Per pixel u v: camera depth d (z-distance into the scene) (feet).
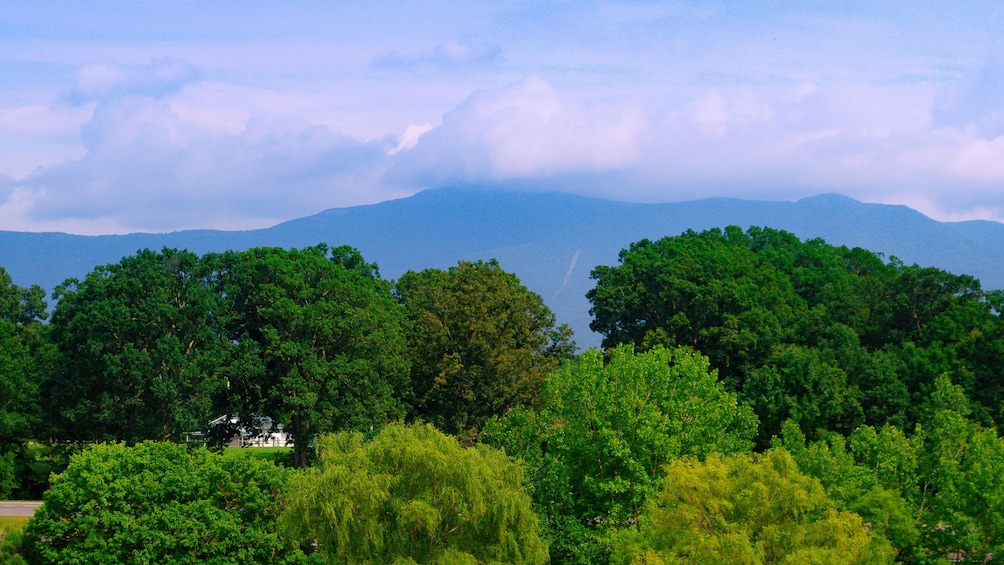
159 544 128.67
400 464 112.78
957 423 124.36
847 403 209.87
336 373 211.82
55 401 208.03
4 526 142.10
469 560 106.42
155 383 198.59
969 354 224.33
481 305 229.86
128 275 211.41
